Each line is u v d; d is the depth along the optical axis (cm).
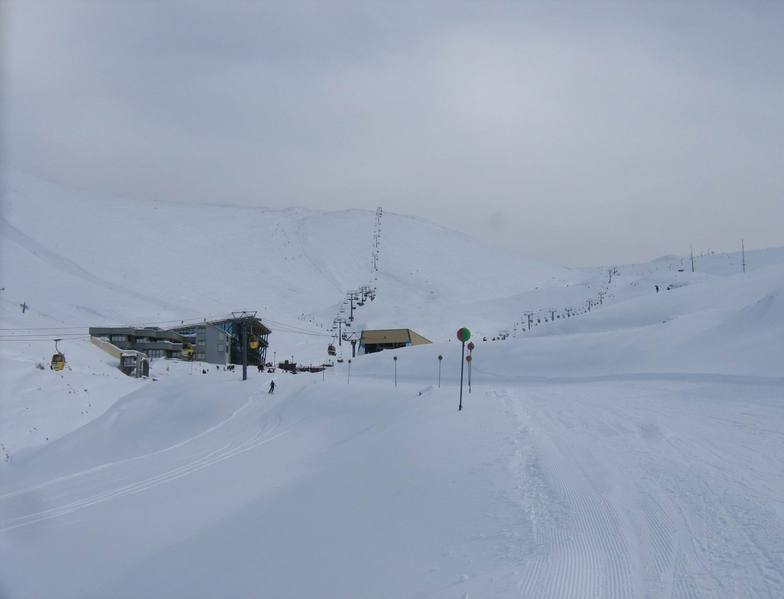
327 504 1327
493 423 2072
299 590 846
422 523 1016
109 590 1138
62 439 3816
